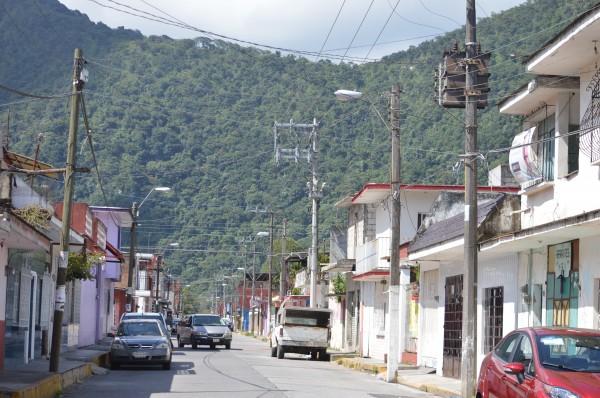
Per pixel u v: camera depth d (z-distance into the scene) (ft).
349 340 193.67
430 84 191.31
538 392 41.42
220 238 299.58
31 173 86.79
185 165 305.12
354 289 189.26
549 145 86.84
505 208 93.81
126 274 283.79
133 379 91.30
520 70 151.84
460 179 185.47
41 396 68.39
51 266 116.67
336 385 88.89
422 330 126.82
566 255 78.79
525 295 88.58
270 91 328.90
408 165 177.37
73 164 87.40
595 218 62.69
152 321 114.93
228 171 307.58
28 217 86.58
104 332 193.26
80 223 130.00
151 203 294.46
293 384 85.81
